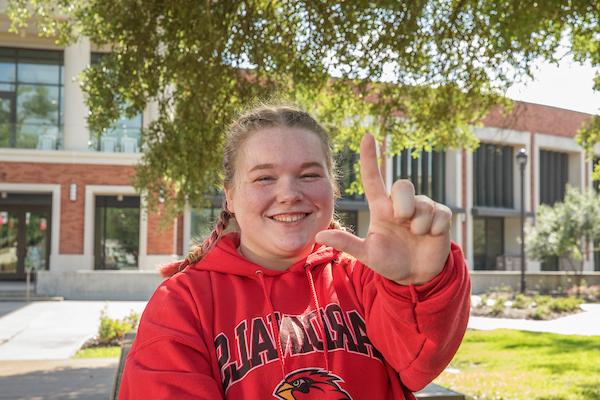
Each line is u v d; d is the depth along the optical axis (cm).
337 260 182
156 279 1903
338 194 200
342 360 158
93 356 904
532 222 3139
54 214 2098
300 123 167
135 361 150
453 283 129
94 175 2130
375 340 160
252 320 161
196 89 712
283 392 152
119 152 2148
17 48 2270
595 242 2572
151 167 794
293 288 168
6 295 1811
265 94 603
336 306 167
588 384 682
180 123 741
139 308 1575
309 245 174
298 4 744
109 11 707
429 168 2969
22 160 2089
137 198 2280
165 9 704
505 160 3203
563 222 2348
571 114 3350
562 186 3388
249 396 151
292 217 163
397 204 123
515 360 857
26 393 612
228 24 700
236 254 168
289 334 160
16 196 2189
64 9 862
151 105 2169
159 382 142
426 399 373
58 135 2170
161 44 874
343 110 907
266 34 745
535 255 2431
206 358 154
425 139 965
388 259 128
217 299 164
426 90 860
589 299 2102
